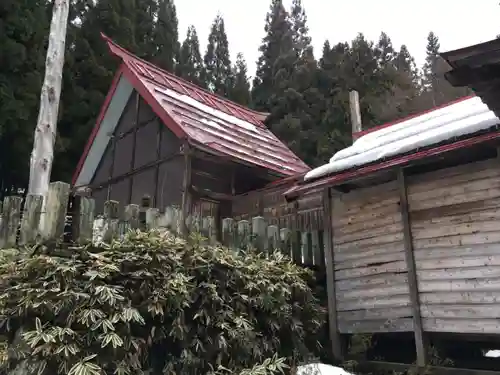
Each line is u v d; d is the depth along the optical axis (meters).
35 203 4.32
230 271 4.90
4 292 3.73
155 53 22.50
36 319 3.57
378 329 5.90
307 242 7.13
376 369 5.77
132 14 21.33
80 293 3.74
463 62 3.40
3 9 13.99
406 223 5.79
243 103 25.84
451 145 5.07
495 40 3.19
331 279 6.57
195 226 5.46
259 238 6.44
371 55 22.16
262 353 4.88
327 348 6.46
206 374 4.27
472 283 5.12
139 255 4.20
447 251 5.41
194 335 4.39
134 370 3.85
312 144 20.53
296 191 6.61
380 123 19.77
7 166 14.98
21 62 14.03
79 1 20.23
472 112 6.02
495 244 5.03
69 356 3.51
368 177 6.15
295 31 30.55
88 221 4.50
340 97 20.83
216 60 31.30
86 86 18.33
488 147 5.11
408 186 5.92
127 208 4.91
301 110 21.95
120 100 11.48
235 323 4.60
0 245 4.16
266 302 5.02
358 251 6.36
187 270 4.51
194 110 10.83
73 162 17.08
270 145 12.02
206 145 8.84
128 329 3.84
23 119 13.98
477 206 5.25
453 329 5.17
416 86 25.38
